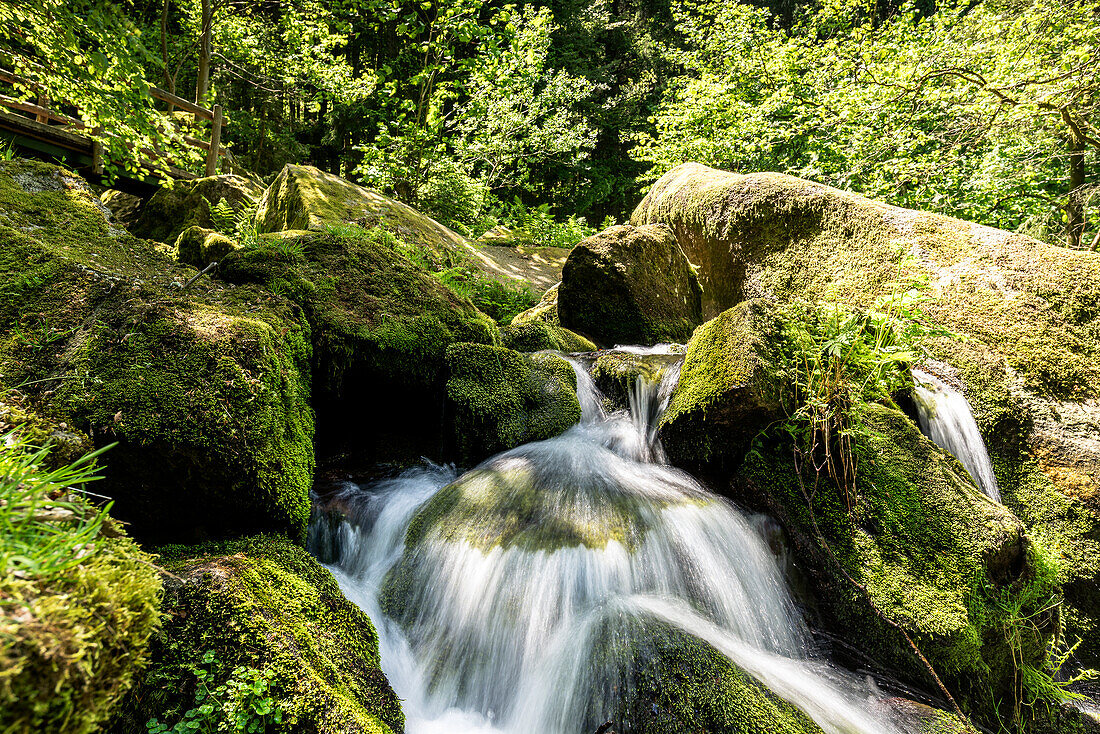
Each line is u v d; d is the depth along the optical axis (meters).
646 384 4.35
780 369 3.56
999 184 8.62
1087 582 3.95
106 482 2.17
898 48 9.02
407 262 4.48
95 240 3.47
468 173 15.74
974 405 4.75
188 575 1.89
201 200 9.21
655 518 3.03
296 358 3.15
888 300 3.40
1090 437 4.39
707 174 8.67
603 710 2.18
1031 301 5.04
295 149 19.53
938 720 2.50
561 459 3.54
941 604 2.83
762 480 3.41
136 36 4.48
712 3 14.80
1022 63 8.01
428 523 3.00
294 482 2.64
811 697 2.42
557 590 2.62
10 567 0.94
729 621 2.78
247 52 13.48
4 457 1.19
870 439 3.48
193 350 2.50
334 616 2.17
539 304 8.01
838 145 9.93
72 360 2.32
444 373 3.98
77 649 0.89
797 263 6.68
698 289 7.64
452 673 2.50
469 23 8.93
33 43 4.55
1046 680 3.01
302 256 3.92
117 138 5.07
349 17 12.97
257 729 1.57
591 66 22.91
